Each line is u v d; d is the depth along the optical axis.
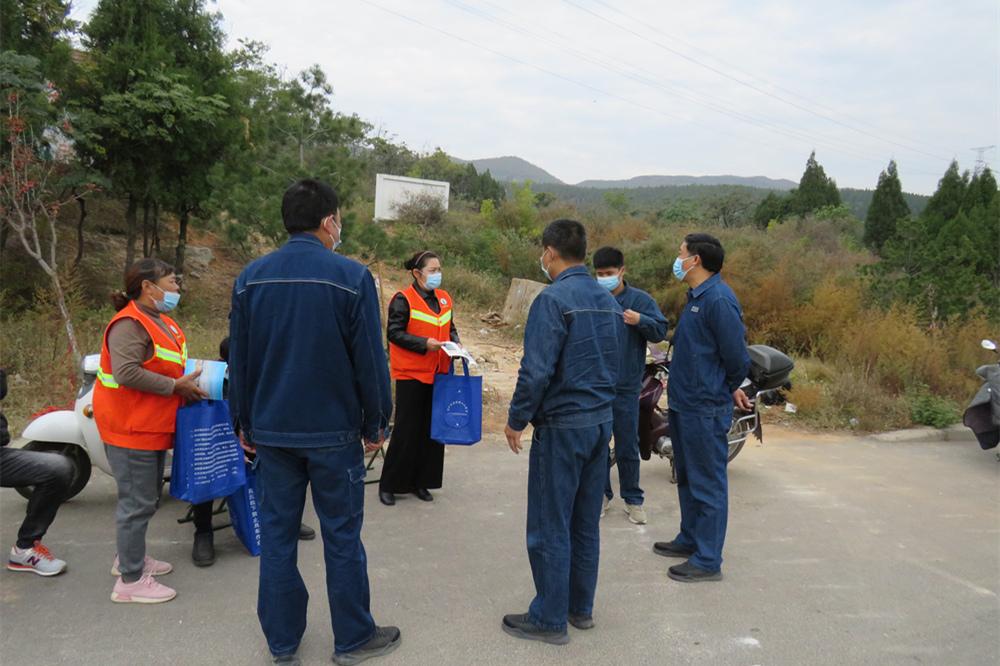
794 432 7.76
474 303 14.62
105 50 9.50
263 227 9.36
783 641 3.35
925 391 8.67
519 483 5.51
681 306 13.28
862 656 3.24
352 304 2.73
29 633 3.12
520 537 4.48
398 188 22.73
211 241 14.31
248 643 3.12
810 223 26.03
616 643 3.27
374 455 5.08
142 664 2.93
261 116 11.88
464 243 18.39
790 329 11.97
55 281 7.46
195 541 3.90
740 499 5.45
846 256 19.50
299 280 2.71
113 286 10.27
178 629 3.21
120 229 12.64
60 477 3.56
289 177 9.56
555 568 3.18
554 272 3.35
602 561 4.21
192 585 3.64
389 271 15.94
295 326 2.70
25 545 3.63
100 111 8.95
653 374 5.66
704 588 3.89
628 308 4.75
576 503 3.34
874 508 5.34
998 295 11.50
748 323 12.26
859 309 11.75
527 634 3.26
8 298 9.02
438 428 4.76
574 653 3.16
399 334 4.82
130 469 3.37
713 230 22.30
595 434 3.19
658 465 6.26
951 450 7.22
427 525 4.63
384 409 2.91
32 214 7.45
